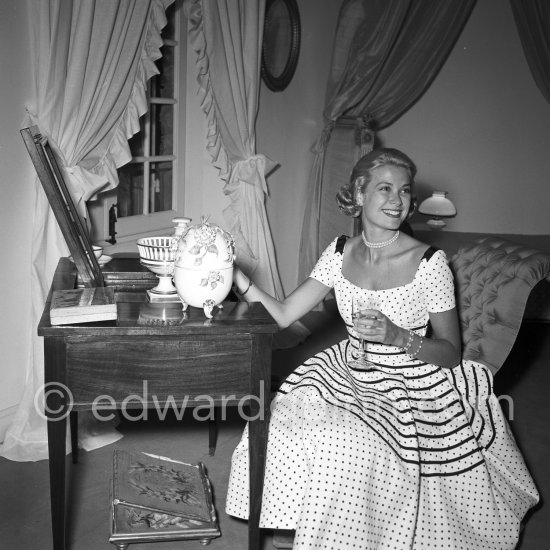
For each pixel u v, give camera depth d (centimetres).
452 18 622
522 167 740
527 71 725
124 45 361
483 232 751
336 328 575
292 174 638
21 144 339
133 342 229
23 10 332
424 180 745
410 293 261
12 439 332
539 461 353
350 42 597
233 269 270
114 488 284
